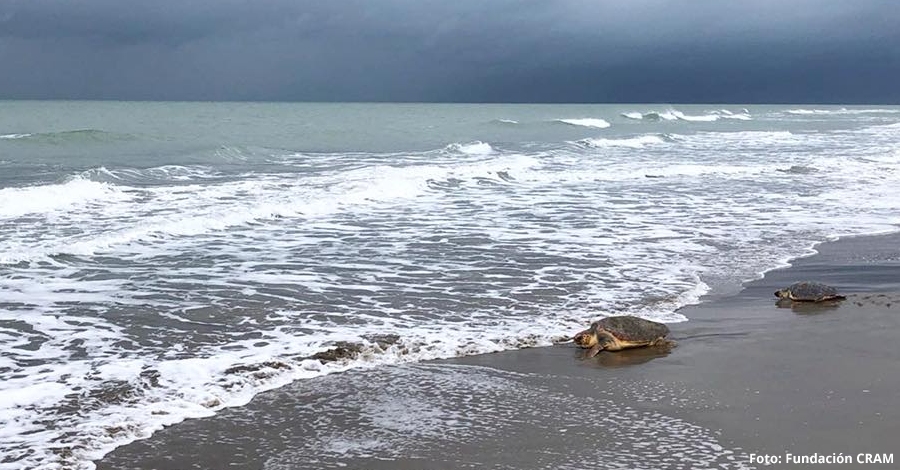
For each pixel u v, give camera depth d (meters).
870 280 10.78
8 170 20.73
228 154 26.52
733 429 5.80
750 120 70.69
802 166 25.83
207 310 8.87
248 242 12.86
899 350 7.75
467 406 6.31
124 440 5.57
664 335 7.96
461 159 26.83
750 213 16.42
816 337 8.20
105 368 6.92
